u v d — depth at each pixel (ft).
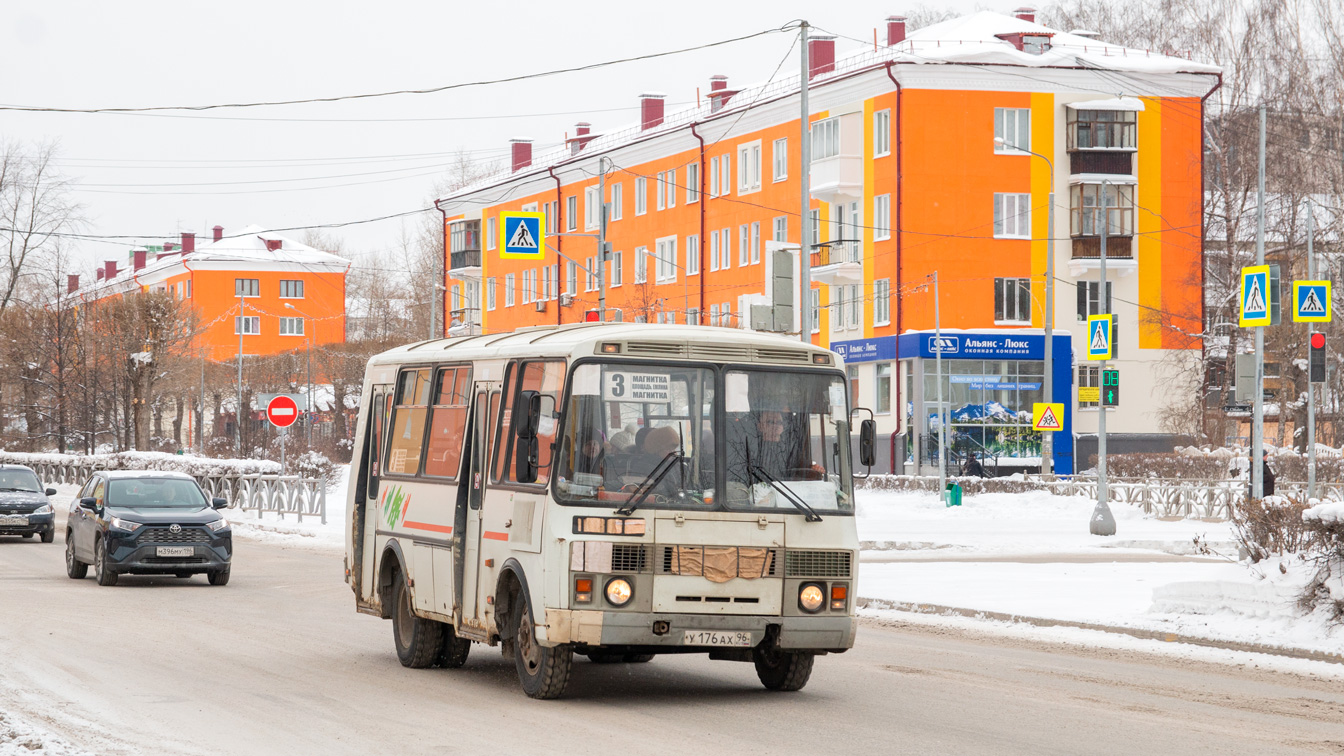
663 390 36.81
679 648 36.86
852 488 38.17
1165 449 189.57
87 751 30.01
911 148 184.96
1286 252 208.23
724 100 228.63
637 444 36.42
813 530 37.17
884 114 189.26
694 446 36.73
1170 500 129.39
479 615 40.09
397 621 45.83
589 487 35.88
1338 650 45.98
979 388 184.85
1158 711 36.70
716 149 224.12
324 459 157.07
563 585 35.47
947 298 185.47
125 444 208.95
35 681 40.29
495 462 39.81
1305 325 204.74
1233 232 207.51
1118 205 189.47
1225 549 93.56
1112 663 46.21
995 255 186.80
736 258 218.59
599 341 36.63
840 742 32.09
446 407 43.86
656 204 238.48
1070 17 225.35
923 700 38.42
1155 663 46.19
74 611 59.62
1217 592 52.70
